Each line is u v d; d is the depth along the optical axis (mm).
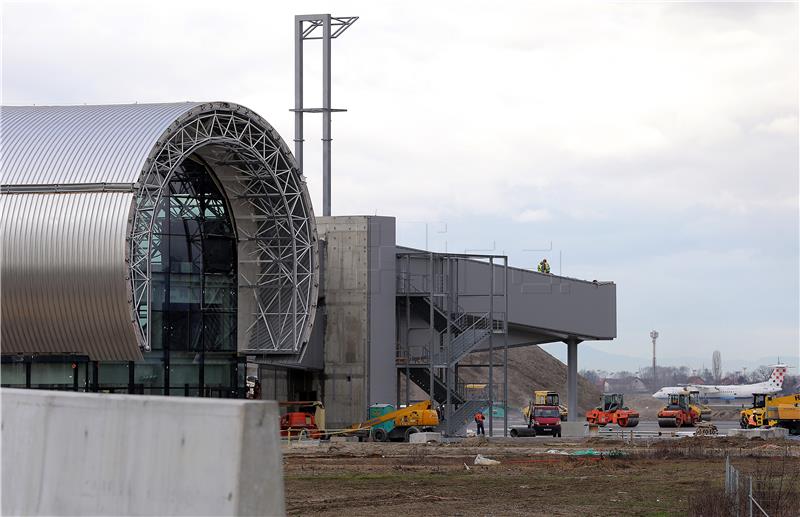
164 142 60344
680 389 190625
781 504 28141
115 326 58031
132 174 58281
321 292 81688
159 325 67375
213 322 69812
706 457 53375
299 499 33562
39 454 13203
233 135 66250
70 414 12844
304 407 79750
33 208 58188
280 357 72062
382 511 30312
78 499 12391
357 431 73188
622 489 37750
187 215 69438
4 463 13820
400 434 73938
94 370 62562
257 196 70812
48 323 58312
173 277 68375
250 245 72000
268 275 72250
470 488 37938
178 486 11039
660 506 32312
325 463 49594
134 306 58500
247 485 10445
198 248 69625
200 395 68688
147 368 66750
